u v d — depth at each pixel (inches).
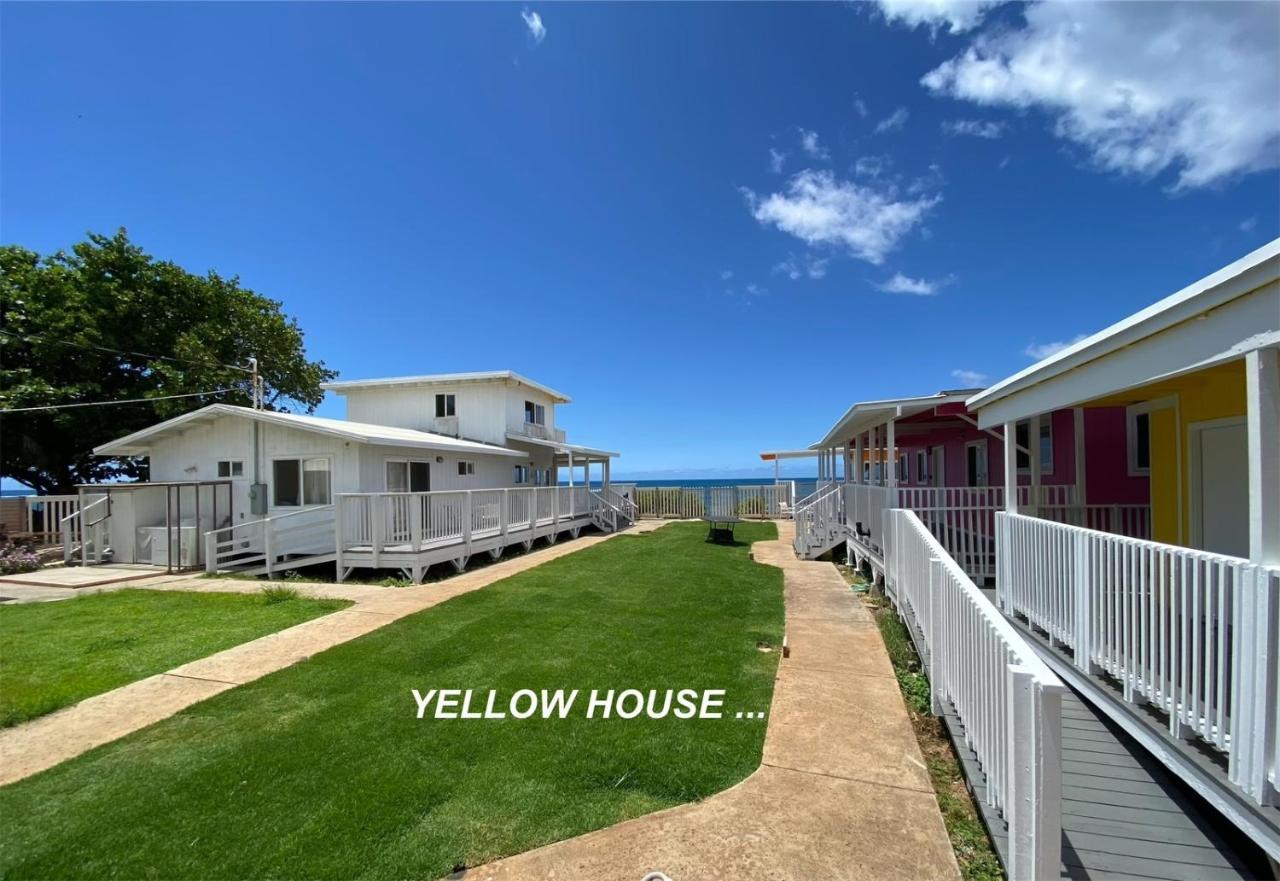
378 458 502.6
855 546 417.1
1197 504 195.5
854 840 105.7
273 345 902.4
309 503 485.4
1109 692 137.3
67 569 470.6
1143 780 122.1
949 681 143.2
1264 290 92.2
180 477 518.9
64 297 706.8
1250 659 90.8
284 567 428.5
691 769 133.6
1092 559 146.7
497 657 218.2
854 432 491.5
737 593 338.3
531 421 870.4
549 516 617.0
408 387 786.2
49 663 217.8
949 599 143.6
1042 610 179.2
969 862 99.0
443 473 607.8
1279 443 92.3
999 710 97.7
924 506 322.7
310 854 104.0
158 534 487.2
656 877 96.1
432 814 116.7
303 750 145.0
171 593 359.9
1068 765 128.1
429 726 158.9
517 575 410.3
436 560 411.2
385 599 330.6
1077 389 162.1
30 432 710.5
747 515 946.1
